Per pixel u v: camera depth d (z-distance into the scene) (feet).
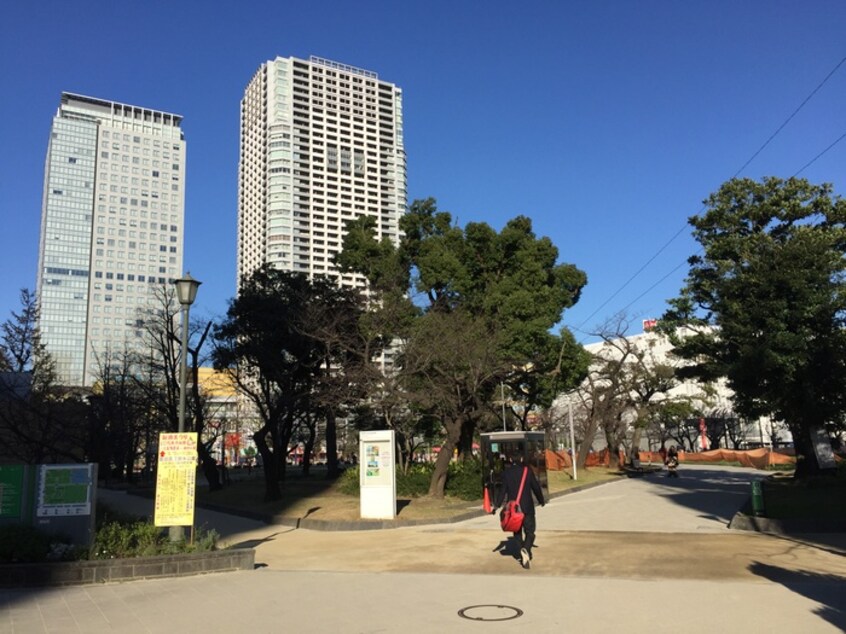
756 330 64.54
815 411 62.18
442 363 74.74
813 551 36.04
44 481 33.99
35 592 29.01
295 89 336.70
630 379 146.30
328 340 81.82
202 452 104.12
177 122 433.07
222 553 33.99
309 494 82.12
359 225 104.94
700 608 23.45
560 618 22.39
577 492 90.63
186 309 40.22
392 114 359.46
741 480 102.68
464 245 97.14
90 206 364.79
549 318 90.07
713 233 88.17
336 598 26.81
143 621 23.36
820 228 80.23
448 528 52.21
